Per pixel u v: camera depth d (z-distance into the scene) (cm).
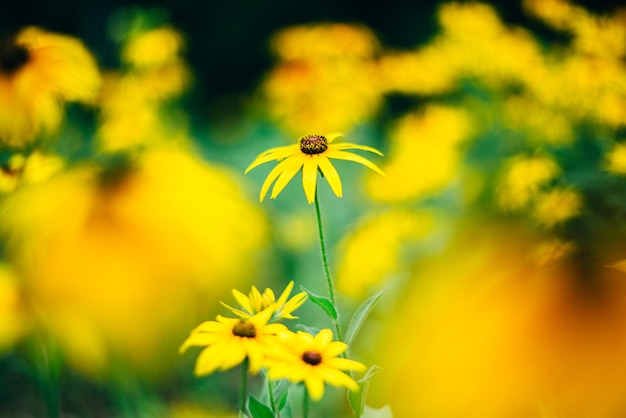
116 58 251
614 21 145
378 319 132
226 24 489
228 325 74
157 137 161
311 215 197
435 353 91
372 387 99
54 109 116
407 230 147
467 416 88
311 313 162
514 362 87
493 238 105
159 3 472
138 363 95
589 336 86
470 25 179
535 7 162
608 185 103
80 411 141
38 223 86
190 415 121
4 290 89
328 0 477
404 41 421
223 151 287
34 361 99
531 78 159
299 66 201
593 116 133
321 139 82
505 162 137
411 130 175
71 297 85
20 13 426
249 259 88
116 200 85
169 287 84
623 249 92
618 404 84
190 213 85
